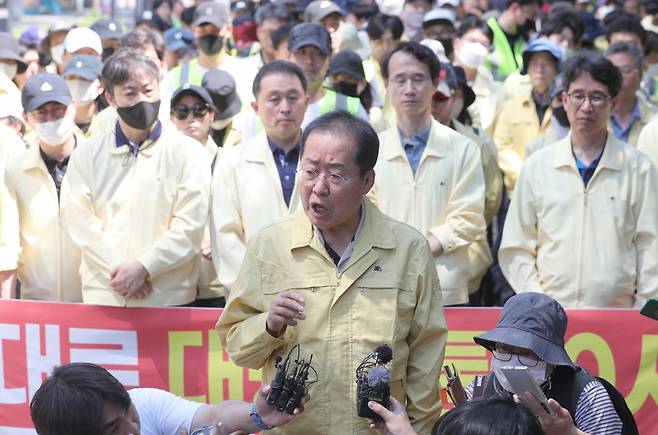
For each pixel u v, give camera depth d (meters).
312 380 4.25
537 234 6.45
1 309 6.32
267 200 6.29
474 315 6.09
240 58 10.38
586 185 6.33
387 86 6.74
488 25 11.37
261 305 4.38
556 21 11.05
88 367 3.65
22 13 14.66
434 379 4.37
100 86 8.15
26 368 6.33
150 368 6.25
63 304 6.29
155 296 6.28
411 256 4.39
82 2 15.20
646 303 4.31
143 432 4.36
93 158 6.41
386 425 3.90
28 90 6.70
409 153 6.62
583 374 4.21
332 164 4.19
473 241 6.51
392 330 4.26
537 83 8.91
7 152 7.43
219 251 6.30
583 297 6.26
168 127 6.57
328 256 4.32
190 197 6.36
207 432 4.23
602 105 6.23
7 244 6.57
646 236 6.27
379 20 10.05
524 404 3.65
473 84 9.98
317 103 7.91
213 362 6.22
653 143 7.24
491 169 7.70
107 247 6.26
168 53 10.90
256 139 6.48
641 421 6.05
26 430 6.36
